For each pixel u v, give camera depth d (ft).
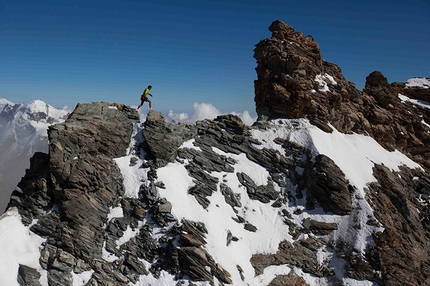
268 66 177.37
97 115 128.98
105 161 119.65
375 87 209.26
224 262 102.37
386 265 114.42
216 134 149.18
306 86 169.07
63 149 113.29
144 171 121.60
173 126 138.41
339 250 119.34
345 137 169.68
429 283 116.98
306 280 112.06
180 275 98.48
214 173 133.80
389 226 123.65
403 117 203.51
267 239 119.34
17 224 105.60
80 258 101.04
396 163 165.58
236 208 126.00
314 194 133.59
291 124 162.40
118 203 114.11
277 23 185.78
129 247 103.96
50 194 110.42
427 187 158.71
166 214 108.17
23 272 92.73
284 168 143.74
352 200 129.80
